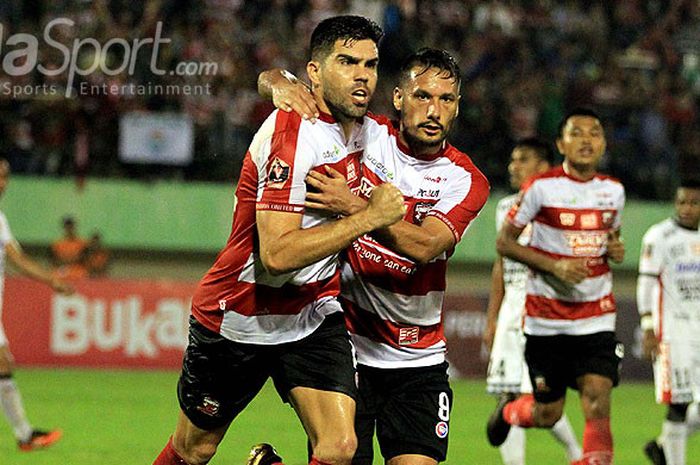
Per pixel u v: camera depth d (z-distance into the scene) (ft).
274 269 54.80
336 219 57.88
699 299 103.81
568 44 246.27
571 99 232.12
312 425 58.59
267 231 55.31
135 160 206.80
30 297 180.96
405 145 63.41
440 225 61.98
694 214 104.17
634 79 243.40
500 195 222.48
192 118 208.54
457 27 236.43
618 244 86.69
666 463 102.53
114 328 182.60
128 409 135.74
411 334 64.44
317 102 57.77
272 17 225.35
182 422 64.08
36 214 209.36
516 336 100.32
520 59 238.27
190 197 215.10
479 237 222.07
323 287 60.64
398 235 59.06
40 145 208.33
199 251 218.38
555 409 90.38
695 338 102.83
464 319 191.21
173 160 208.33
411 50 228.43
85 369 180.96
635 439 125.80
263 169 56.49
